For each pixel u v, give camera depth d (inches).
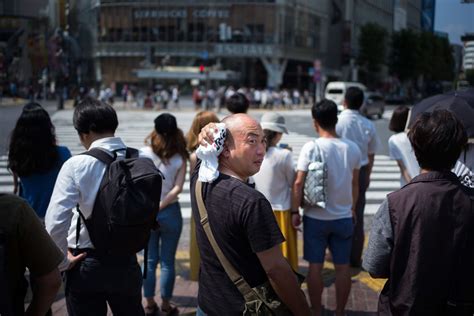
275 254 93.6
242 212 93.7
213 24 2440.9
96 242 122.9
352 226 181.5
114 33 2524.6
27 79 1261.1
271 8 2394.2
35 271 90.3
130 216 116.7
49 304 93.8
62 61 1358.3
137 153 133.9
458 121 98.1
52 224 119.3
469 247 94.2
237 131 100.6
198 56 2450.8
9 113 917.2
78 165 122.5
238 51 2422.5
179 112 1492.4
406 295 95.0
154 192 119.6
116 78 2556.6
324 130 181.3
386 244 97.7
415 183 97.8
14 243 85.7
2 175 451.2
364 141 226.7
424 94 2436.0
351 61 2751.0
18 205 87.4
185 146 187.0
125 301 129.2
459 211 94.2
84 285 124.6
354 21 2751.0
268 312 96.0
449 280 94.0
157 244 190.4
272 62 2436.0
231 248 96.0
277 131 182.4
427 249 93.4
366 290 215.6
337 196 177.0
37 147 148.5
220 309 98.7
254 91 1791.3
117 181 117.9
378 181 485.7
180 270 238.5
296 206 181.0
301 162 178.2
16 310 88.6
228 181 97.9
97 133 131.4
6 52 859.4
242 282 96.3
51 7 1039.0
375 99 1381.6
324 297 209.2
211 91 1657.2
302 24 2588.6
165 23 2472.9
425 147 97.5
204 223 98.8
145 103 1642.5
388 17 2522.1
